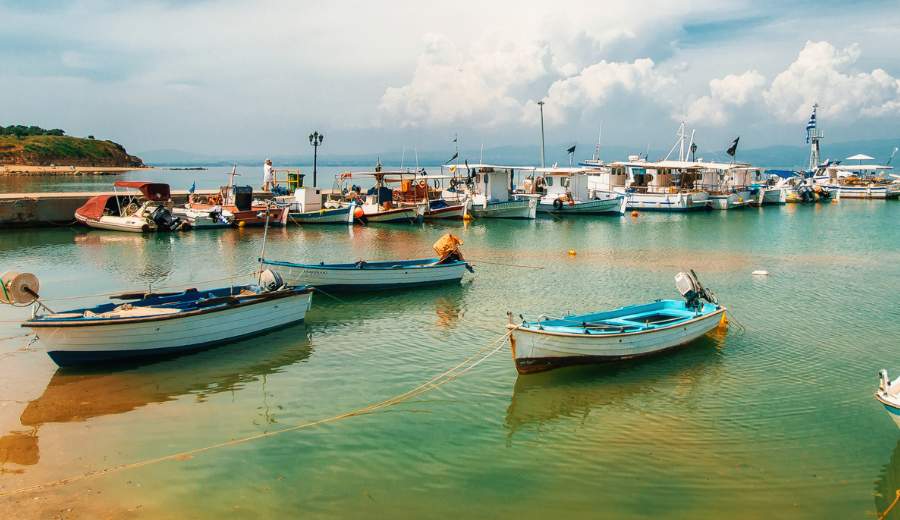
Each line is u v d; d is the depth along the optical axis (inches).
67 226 2027.6
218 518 435.2
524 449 536.7
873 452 530.3
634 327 746.2
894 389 506.6
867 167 4015.8
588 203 2561.5
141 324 716.7
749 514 443.5
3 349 779.4
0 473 488.4
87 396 642.8
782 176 4367.6
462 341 832.9
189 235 1888.5
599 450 534.9
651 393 655.1
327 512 444.1
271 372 716.0
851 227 2223.2
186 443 542.9
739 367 729.6
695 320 788.0
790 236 1969.7
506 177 2588.6
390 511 446.0
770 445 542.9
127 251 1573.6
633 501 459.5
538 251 1646.2
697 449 535.8
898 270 1360.7
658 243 1808.6
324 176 6825.8
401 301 1069.1
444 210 2368.4
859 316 953.5
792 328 887.7
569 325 749.9
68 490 466.3
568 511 446.9
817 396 645.9
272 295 845.2
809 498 462.9
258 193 2741.1
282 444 542.9
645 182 2992.1
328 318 953.5
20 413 599.2
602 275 1299.2
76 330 687.1
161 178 6520.7
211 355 771.4
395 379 695.1
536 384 677.9
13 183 4512.8
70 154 7805.1
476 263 1453.0
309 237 1913.1
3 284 692.1
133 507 446.0
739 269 1373.0
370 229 2132.1
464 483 482.9
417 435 561.6
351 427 576.7
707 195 2847.0
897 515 440.8
